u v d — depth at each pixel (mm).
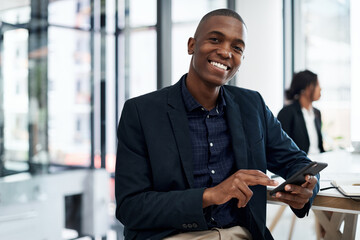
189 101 1287
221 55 1225
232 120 1322
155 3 2682
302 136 3211
